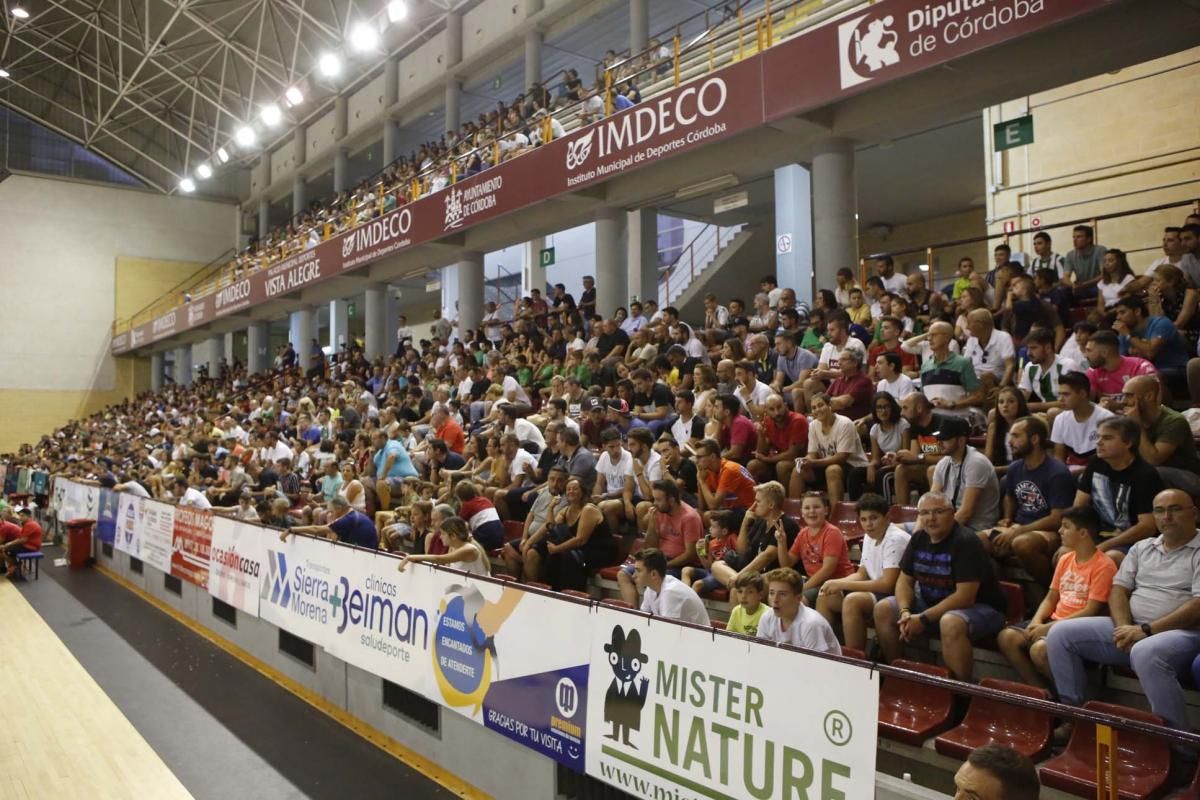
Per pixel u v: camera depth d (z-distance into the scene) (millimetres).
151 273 33406
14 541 13055
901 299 8320
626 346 11406
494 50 20875
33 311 31562
